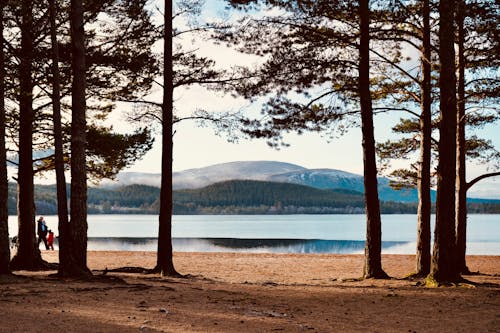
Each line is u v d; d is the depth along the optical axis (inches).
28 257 752.3
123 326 315.6
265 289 519.5
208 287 523.8
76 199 556.1
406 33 653.9
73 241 551.8
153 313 358.6
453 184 547.2
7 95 677.3
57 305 376.2
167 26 666.2
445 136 543.5
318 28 650.8
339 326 337.4
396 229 3863.2
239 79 659.4
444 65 544.7
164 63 669.9
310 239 2370.8
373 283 588.4
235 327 324.2
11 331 293.3
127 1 643.5
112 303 392.5
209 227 4699.8
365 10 615.8
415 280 621.0
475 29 600.1
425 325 343.9
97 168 837.2
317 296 471.8
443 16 545.0
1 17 576.1
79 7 573.3
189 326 322.7
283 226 4864.7
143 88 694.5
